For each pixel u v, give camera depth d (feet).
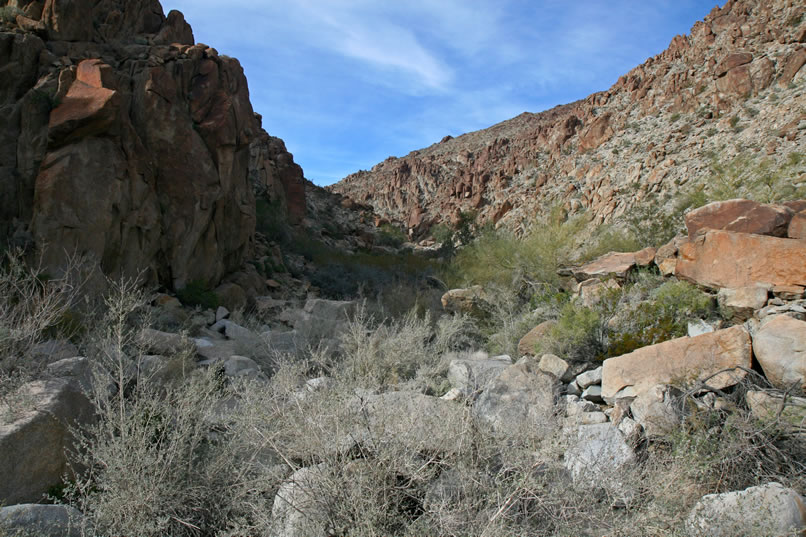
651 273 26.12
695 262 21.58
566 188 168.96
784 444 12.00
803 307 17.48
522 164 256.73
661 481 10.46
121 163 33.73
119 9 45.57
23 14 39.42
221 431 14.17
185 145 39.01
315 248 75.46
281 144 115.03
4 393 12.91
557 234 36.60
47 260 29.63
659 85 188.03
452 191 284.20
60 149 31.68
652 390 14.51
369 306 37.93
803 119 90.38
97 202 32.07
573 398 16.76
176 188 38.17
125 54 40.83
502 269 37.06
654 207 77.77
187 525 11.01
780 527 9.19
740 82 131.03
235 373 21.12
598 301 23.45
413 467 11.05
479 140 369.50
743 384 14.21
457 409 12.63
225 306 39.52
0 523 9.56
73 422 13.39
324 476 10.46
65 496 11.32
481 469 11.18
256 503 11.14
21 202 31.50
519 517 10.29
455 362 20.47
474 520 9.61
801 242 18.93
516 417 13.98
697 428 12.42
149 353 22.12
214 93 43.01
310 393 13.07
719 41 172.55
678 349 15.96
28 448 11.90
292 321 36.81
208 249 40.68
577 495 10.19
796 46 124.98
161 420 14.10
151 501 10.77
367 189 376.89
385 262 77.05
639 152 150.20
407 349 22.90
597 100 236.84
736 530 9.02
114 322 22.27
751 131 107.04
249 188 49.73
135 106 37.65
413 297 40.96
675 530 9.24
